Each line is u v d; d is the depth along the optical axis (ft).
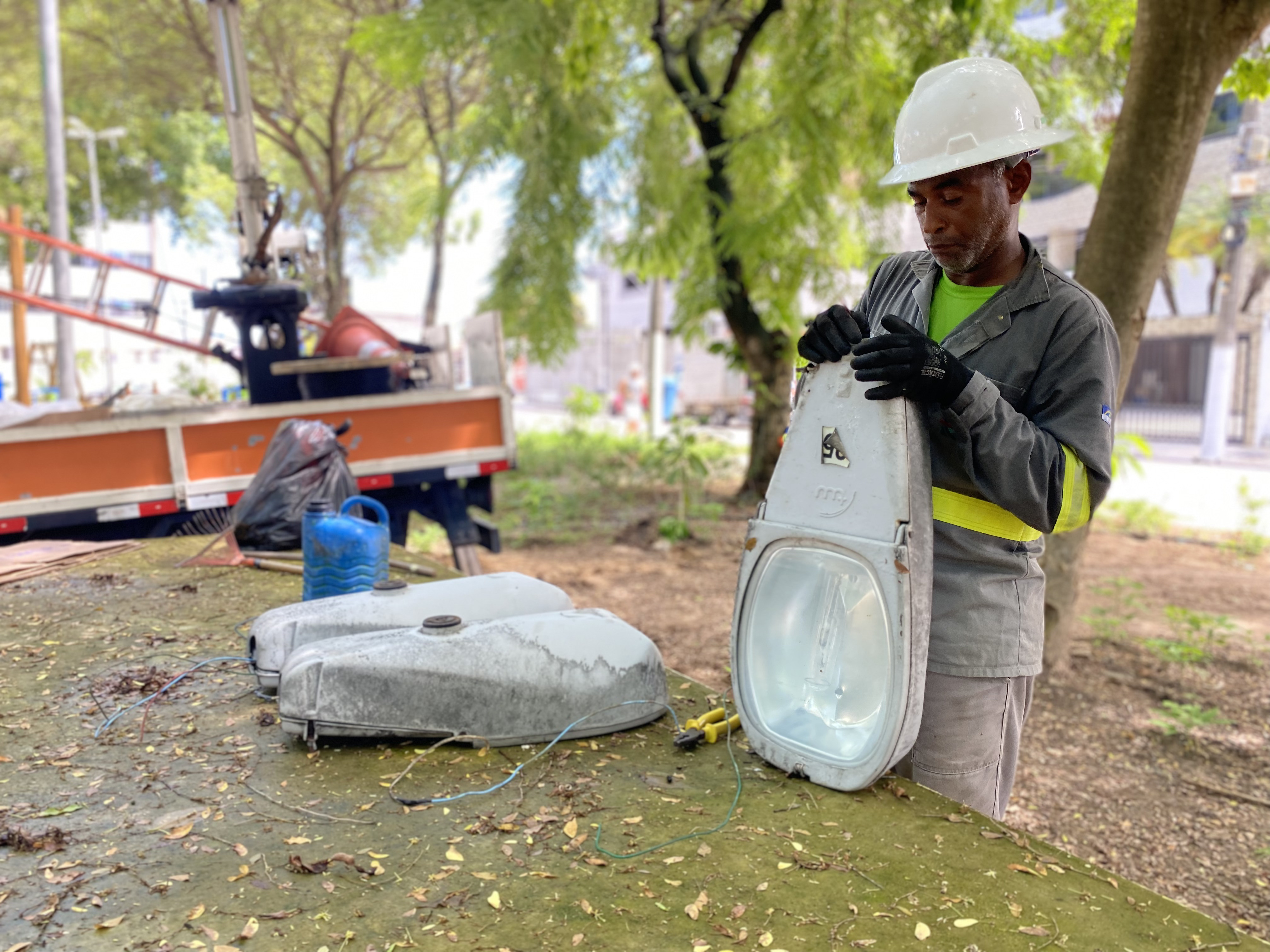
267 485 15.90
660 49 34.71
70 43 58.59
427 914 5.89
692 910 5.89
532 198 37.47
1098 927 5.75
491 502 22.18
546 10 31.81
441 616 8.93
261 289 19.72
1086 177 33.42
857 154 34.53
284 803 7.39
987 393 6.21
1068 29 28.84
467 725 8.38
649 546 30.53
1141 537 34.06
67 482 17.51
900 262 7.93
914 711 6.89
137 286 106.73
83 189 91.61
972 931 5.69
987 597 7.11
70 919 5.84
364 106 58.95
